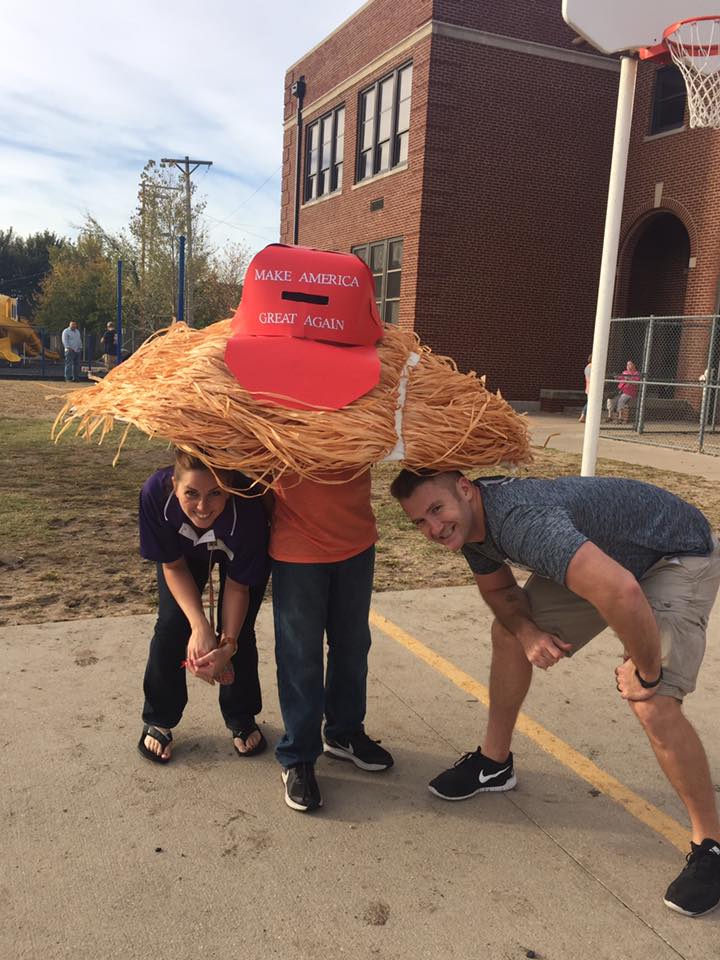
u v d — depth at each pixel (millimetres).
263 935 1977
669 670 2139
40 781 2592
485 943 1986
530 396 17906
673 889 2133
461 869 2266
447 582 4965
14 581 4562
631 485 2297
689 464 10523
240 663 2766
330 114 20812
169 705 2734
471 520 2184
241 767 2750
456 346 17141
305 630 2473
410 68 17188
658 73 16938
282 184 23641
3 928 1961
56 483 7516
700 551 2254
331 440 2105
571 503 2156
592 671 3664
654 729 2143
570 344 18094
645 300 19203
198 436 2109
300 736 2520
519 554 2088
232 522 2387
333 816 2502
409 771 2789
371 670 3592
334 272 2316
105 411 2244
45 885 2117
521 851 2359
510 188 17078
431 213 16547
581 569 1948
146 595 4406
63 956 1881
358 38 18969
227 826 2414
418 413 2234
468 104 16469
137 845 2301
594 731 3096
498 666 2580
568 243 17750
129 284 33500
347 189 19781
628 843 2416
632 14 5465
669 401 16656
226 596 2533
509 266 17312
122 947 1917
